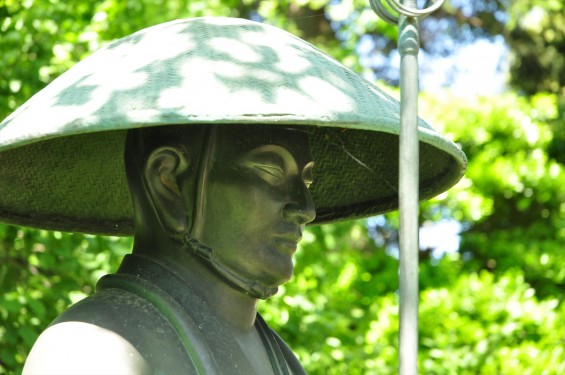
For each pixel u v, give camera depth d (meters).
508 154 14.20
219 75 3.62
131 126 3.43
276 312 8.88
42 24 8.19
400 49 3.63
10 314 7.61
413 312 3.44
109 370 3.56
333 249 10.86
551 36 16.89
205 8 9.98
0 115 7.98
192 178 3.99
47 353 3.61
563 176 14.09
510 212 14.48
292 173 4.04
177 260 3.99
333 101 3.60
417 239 3.49
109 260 8.12
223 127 4.00
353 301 12.05
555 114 14.75
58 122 3.52
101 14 8.46
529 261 13.61
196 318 3.86
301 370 4.33
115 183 4.50
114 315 3.72
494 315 11.63
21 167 4.26
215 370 3.73
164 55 3.77
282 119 3.44
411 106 3.58
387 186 4.51
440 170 4.32
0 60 7.88
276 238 3.99
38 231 7.77
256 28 4.02
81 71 3.89
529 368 10.98
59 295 7.87
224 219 3.97
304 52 3.92
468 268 13.79
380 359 9.96
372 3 3.70
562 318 11.74
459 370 11.01
